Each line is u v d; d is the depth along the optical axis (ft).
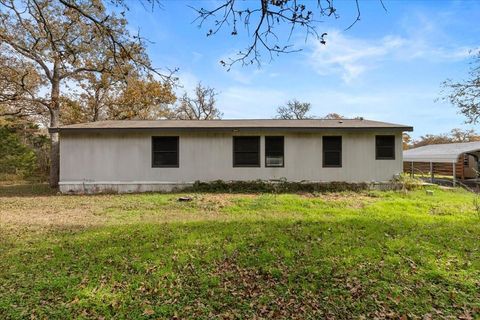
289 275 12.78
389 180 38.91
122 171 38.86
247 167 39.22
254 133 39.22
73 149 38.86
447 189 38.91
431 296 11.23
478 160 56.95
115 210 27.25
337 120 46.57
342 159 39.17
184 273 13.11
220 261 14.11
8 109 60.49
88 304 10.97
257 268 13.44
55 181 49.75
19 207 29.17
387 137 39.34
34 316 10.30
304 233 17.51
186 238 16.96
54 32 28.02
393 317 10.14
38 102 52.60
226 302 11.15
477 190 42.91
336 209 26.09
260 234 17.38
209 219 22.80
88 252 15.33
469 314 10.21
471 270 12.96
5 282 12.48
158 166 39.06
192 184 38.88
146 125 40.42
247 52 11.84
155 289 11.94
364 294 11.41
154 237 17.26
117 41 16.11
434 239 16.39
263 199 30.76
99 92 67.87
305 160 39.32
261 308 10.80
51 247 16.21
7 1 17.39
